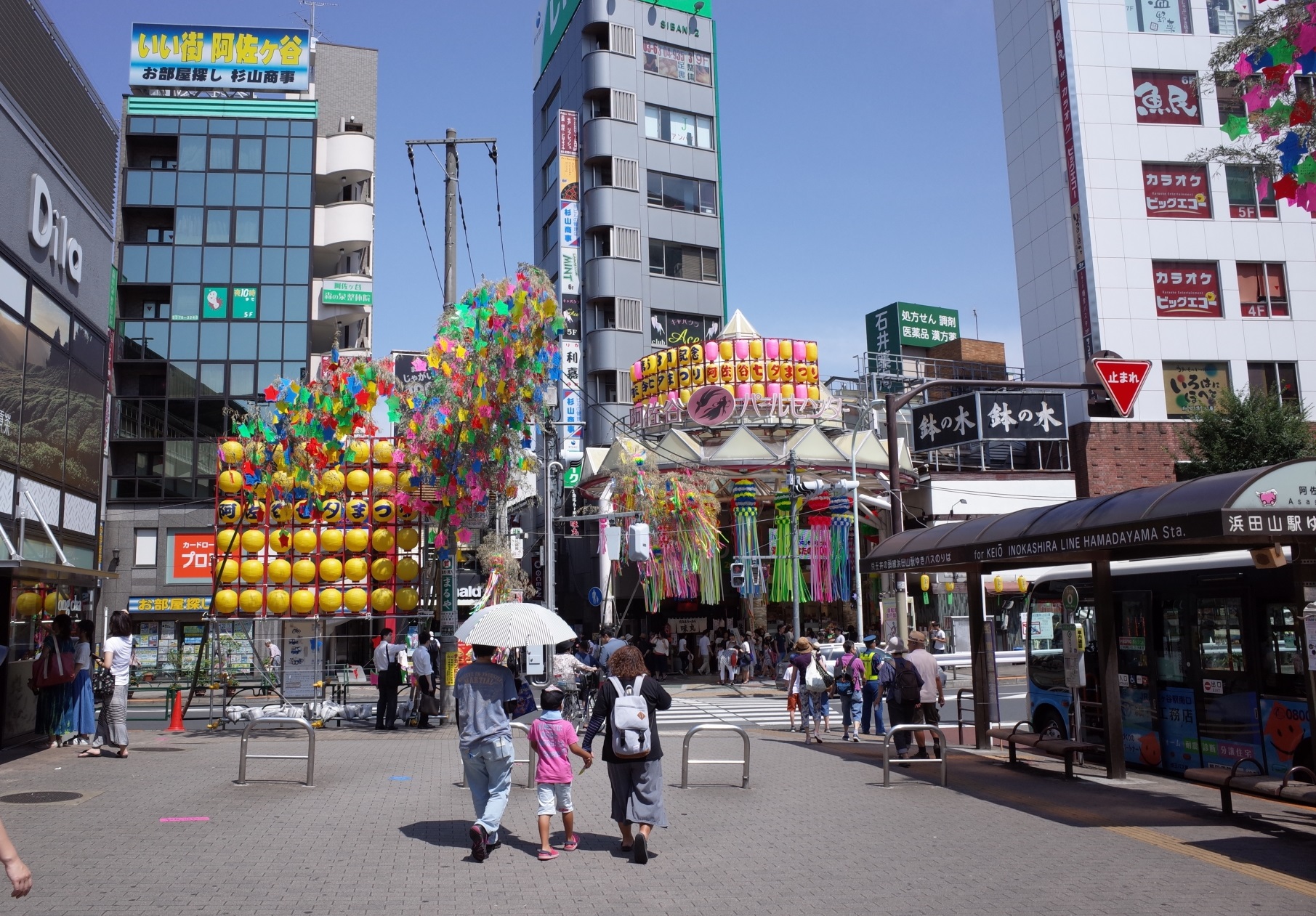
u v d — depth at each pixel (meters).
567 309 45.94
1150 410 36.19
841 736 17.45
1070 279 37.94
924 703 13.31
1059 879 7.16
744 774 11.27
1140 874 7.30
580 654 25.52
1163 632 12.41
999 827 9.09
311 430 17.08
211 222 39.06
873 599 36.59
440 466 17.39
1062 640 14.03
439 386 17.47
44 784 10.90
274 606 17.56
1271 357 36.69
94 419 16.95
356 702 20.59
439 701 18.34
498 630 8.07
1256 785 8.84
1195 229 37.28
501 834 8.72
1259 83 9.01
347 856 7.70
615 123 47.69
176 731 17.23
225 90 41.19
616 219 46.94
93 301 16.89
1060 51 38.59
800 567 31.45
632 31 49.28
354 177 44.22
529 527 45.66
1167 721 12.26
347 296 41.53
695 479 30.83
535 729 8.02
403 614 17.94
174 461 37.28
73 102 15.96
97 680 19.80
